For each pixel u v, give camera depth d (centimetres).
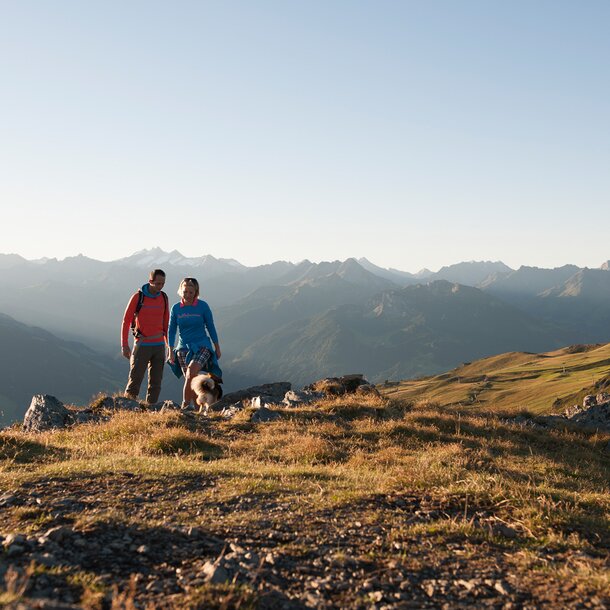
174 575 436
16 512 577
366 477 893
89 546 480
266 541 532
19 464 898
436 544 555
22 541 469
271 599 402
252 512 625
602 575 479
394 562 488
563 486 1082
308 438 1284
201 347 1351
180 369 1380
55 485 705
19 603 314
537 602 429
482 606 420
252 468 921
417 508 691
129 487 714
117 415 1427
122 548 482
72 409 1555
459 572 486
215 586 401
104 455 1016
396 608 409
